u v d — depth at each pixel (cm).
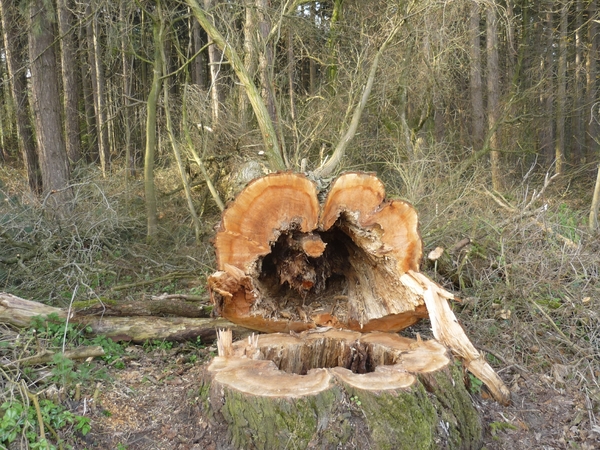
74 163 1025
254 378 296
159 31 735
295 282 397
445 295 356
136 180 941
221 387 289
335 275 431
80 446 294
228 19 732
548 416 342
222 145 899
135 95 1275
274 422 272
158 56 735
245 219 364
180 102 990
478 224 607
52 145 830
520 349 419
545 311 446
